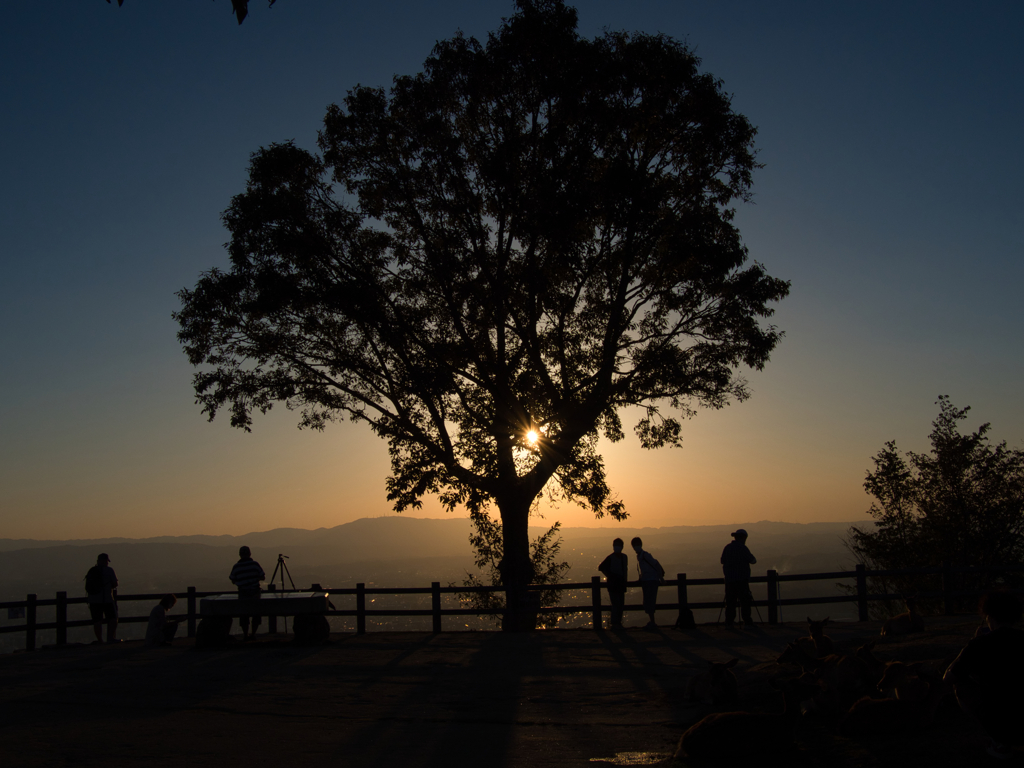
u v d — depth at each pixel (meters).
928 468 24.08
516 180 19.91
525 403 21.16
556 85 19.38
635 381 20.95
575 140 19.84
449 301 20.47
